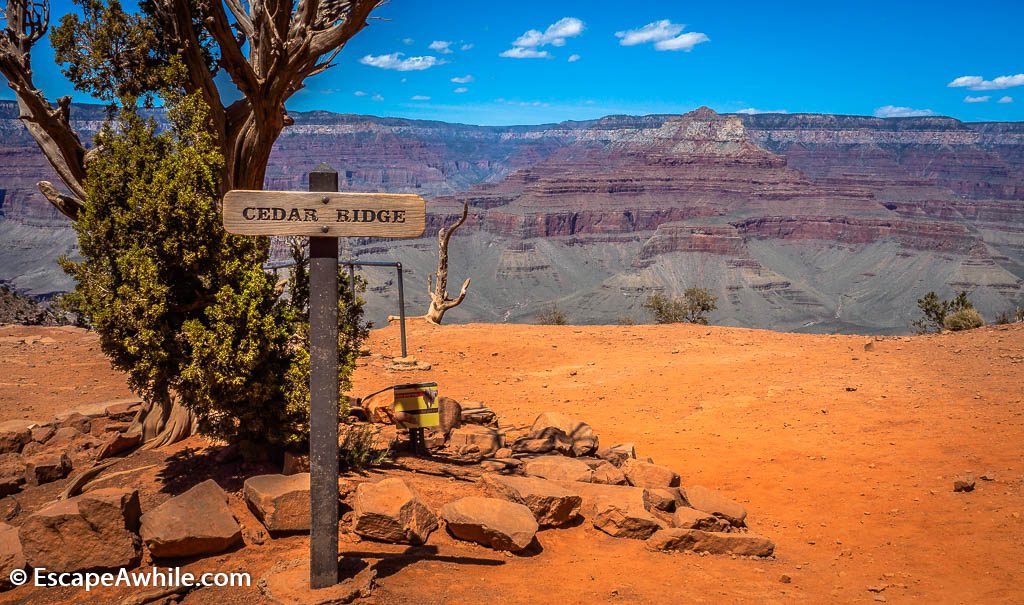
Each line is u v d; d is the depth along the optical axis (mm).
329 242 6242
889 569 8039
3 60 11000
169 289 8352
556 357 23266
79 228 8391
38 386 17312
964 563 8039
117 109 11641
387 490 7914
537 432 12680
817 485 11203
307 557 7051
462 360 22891
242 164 12055
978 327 26359
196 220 8359
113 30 11195
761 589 7309
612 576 7355
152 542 6973
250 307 8164
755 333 26547
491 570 7242
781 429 14148
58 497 9047
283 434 8867
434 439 12164
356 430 11578
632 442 13953
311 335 6234
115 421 12852
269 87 11211
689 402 16781
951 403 14742
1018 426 12773
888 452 12320
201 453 10016
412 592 6531
